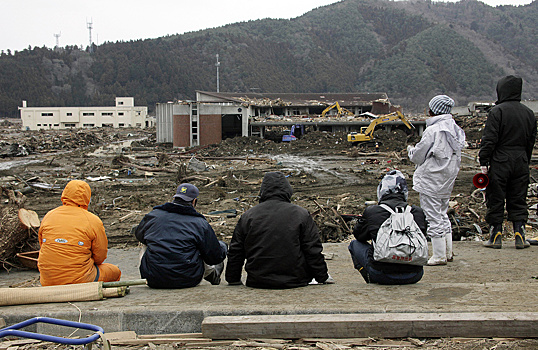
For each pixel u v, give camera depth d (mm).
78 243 5508
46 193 23156
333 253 9312
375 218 5293
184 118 60469
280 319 4223
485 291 4906
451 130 6609
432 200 6789
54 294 4922
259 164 38844
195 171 33750
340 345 3977
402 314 4207
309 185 26766
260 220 5359
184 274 5488
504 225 10891
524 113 7309
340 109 75312
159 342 4223
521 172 7480
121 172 32656
